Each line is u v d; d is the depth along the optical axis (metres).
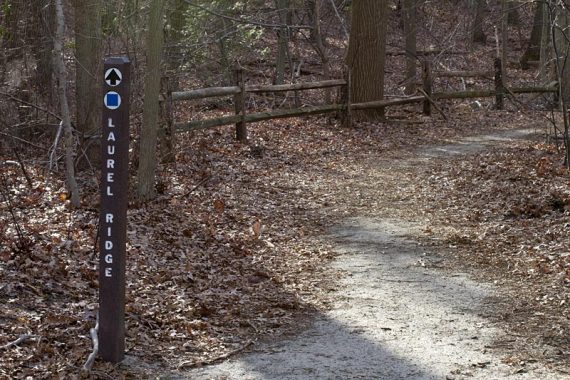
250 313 7.70
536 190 12.78
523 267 9.20
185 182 13.15
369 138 18.59
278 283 8.82
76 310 7.14
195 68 19.89
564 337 6.96
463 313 7.70
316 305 8.02
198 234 10.49
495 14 34.81
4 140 13.50
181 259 9.34
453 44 33.00
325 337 7.03
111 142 6.09
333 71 26.70
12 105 13.73
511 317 7.56
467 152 17.36
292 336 7.07
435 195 13.32
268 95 22.34
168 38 18.67
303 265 9.53
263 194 13.17
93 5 13.38
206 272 9.02
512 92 23.86
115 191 6.10
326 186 14.05
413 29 25.89
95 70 13.41
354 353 6.60
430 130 20.30
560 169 14.42
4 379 5.63
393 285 8.70
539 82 26.69
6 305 6.96
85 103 13.42
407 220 11.80
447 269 9.30
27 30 14.34
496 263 9.48
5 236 8.93
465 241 10.48
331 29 31.20
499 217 11.66
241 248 10.20
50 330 6.59
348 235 11.01
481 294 8.32
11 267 7.91
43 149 13.69
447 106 24.36
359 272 9.23
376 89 20.72
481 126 21.33
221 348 6.70
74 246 9.07
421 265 9.46
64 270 8.05
